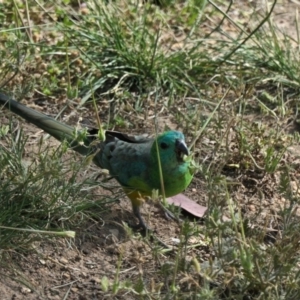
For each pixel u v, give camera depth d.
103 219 10.33
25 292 9.02
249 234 9.29
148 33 13.97
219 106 12.09
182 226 9.01
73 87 13.14
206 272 7.97
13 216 9.42
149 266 9.48
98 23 14.05
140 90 13.20
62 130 10.42
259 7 16.16
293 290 8.49
